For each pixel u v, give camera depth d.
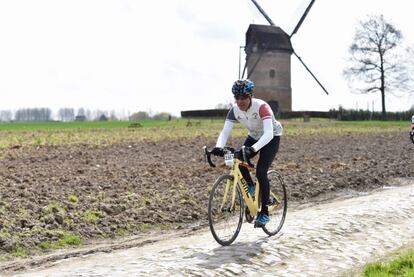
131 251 9.48
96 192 14.00
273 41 70.75
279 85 71.25
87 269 7.89
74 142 31.86
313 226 10.20
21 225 10.80
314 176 18.05
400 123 67.88
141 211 12.41
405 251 9.02
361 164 21.36
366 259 8.61
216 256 8.23
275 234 9.76
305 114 69.00
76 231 10.78
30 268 8.60
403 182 18.17
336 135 40.59
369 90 83.69
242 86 8.69
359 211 11.55
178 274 7.35
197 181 16.41
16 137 36.12
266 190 9.11
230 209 8.96
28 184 14.95
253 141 9.30
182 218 12.34
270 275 7.61
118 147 28.86
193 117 87.00
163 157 23.58
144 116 106.44
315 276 7.71
